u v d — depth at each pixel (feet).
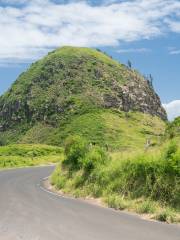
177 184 57.21
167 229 41.73
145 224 44.96
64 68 650.84
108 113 541.34
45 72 652.07
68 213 52.26
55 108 575.79
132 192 63.36
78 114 546.26
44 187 96.94
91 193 75.20
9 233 37.99
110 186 70.38
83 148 99.86
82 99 581.12
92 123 500.74
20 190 85.05
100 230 40.11
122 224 44.45
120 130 493.36
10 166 218.59
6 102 640.17
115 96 599.98
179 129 113.91
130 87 638.53
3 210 54.08
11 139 568.82
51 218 47.52
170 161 59.52
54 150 348.79
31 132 553.64
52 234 37.52
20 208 56.24
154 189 59.36
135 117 569.23
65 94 597.93
